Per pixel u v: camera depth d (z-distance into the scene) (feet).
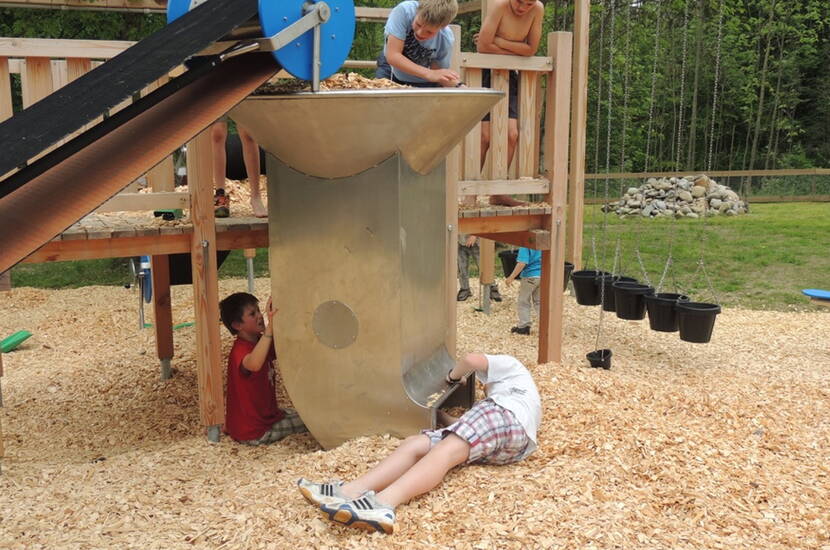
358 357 13.66
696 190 57.41
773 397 17.12
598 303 21.97
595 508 10.94
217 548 10.21
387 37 15.56
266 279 36.91
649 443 13.03
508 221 18.65
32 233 7.15
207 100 8.93
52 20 36.32
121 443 16.24
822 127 95.76
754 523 10.85
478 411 12.29
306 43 10.44
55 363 22.44
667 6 69.10
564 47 18.29
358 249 13.32
